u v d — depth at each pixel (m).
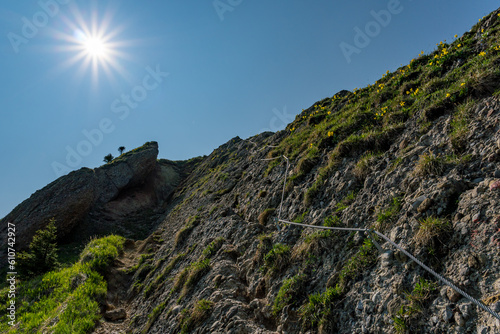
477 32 10.63
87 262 16.89
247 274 7.96
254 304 6.57
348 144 8.84
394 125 8.21
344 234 6.17
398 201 5.60
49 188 37.62
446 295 3.67
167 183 52.91
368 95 13.73
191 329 7.06
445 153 5.70
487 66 6.85
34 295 15.62
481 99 6.13
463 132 5.65
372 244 5.26
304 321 5.11
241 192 15.79
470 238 3.95
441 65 9.83
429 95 8.23
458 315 3.37
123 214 41.53
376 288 4.54
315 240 6.45
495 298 3.15
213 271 8.82
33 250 21.27
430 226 4.41
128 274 16.73
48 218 33.28
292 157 13.30
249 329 5.88
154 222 38.34
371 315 4.27
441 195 4.79
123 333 10.59
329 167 8.83
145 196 47.56
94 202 40.66
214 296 7.55
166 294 10.82
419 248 4.41
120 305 13.62
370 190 6.72
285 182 10.99
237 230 10.90
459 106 6.51
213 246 10.52
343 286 5.08
